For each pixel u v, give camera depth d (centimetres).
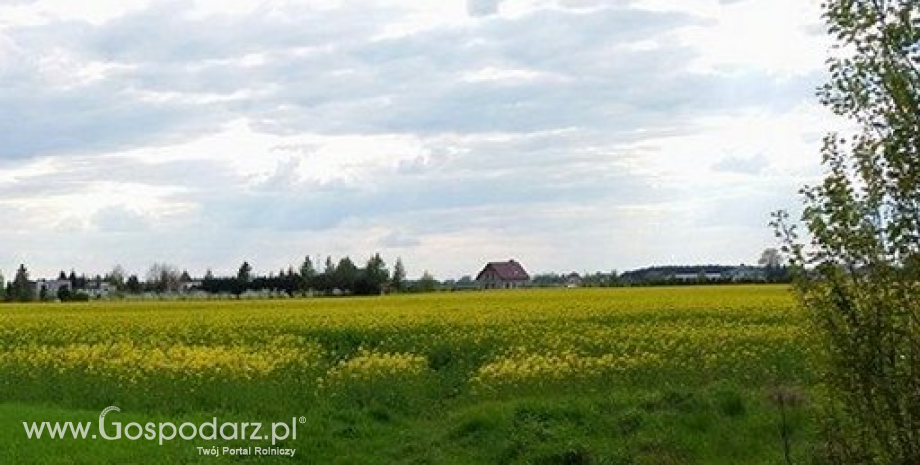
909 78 693
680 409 1576
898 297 702
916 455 698
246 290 10331
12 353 2795
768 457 1324
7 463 1328
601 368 2048
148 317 4203
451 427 1630
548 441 1452
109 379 2177
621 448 1412
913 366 700
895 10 695
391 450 1545
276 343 2916
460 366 2644
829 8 720
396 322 3525
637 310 3697
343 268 9719
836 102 727
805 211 739
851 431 746
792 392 1416
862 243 709
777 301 3991
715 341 2486
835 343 725
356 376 2119
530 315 3669
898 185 695
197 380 2103
